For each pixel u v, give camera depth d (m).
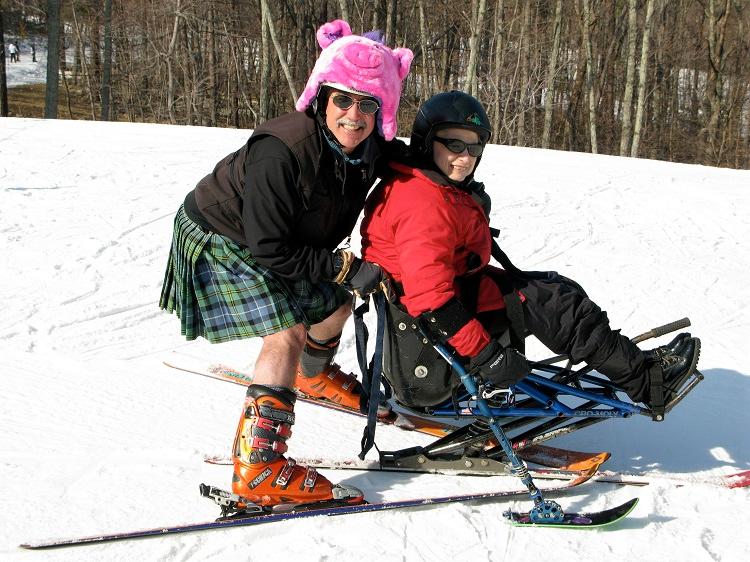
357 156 2.39
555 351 2.59
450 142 2.39
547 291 2.53
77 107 31.39
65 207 5.66
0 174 6.53
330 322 2.86
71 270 4.42
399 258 2.40
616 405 2.62
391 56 2.31
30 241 4.86
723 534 2.31
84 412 2.96
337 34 2.37
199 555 2.15
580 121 29.80
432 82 28.62
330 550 2.18
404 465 2.65
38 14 31.06
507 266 2.62
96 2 29.91
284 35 28.95
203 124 28.50
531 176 7.71
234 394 3.18
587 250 5.36
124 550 2.16
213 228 2.43
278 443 2.31
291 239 2.34
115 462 2.62
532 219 6.09
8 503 2.35
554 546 2.24
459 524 2.33
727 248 5.51
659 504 2.46
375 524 2.30
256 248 2.26
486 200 2.66
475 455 2.67
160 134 9.17
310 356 2.95
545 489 2.49
